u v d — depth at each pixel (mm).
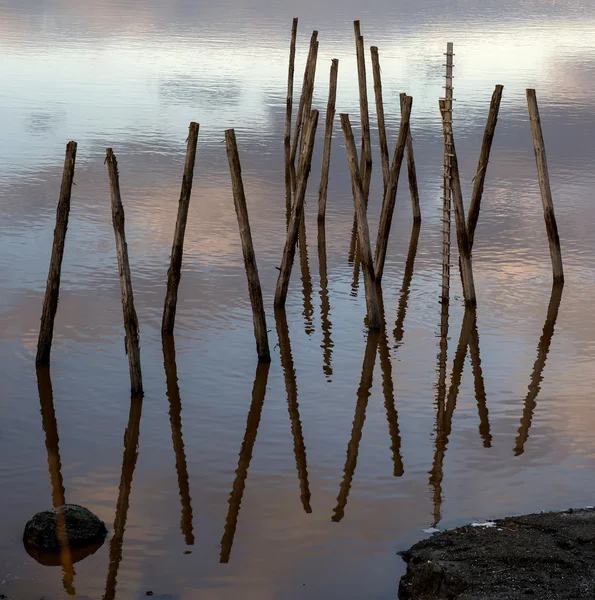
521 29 110750
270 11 118812
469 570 17141
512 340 30578
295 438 24234
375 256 35469
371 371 28250
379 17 116625
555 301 33969
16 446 23516
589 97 69875
